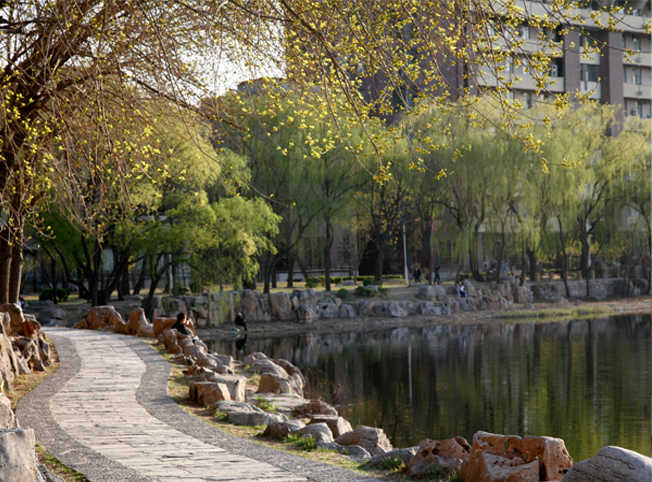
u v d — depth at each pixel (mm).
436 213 55188
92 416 10828
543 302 57500
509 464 6184
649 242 61031
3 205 11406
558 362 29234
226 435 9336
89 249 37031
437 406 20375
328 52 8617
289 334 42625
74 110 11609
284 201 48188
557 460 5996
